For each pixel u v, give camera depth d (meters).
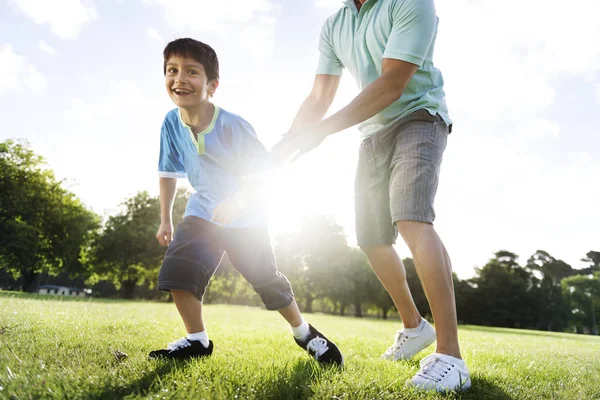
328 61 3.09
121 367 1.78
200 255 2.27
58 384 1.34
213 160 2.37
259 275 2.34
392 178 2.44
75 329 2.95
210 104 2.40
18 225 35.53
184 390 1.37
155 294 57.22
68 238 39.59
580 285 63.19
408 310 2.91
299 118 3.07
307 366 2.15
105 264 42.22
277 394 1.52
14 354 1.74
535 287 64.19
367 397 1.59
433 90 2.53
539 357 3.86
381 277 2.93
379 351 3.47
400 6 2.31
